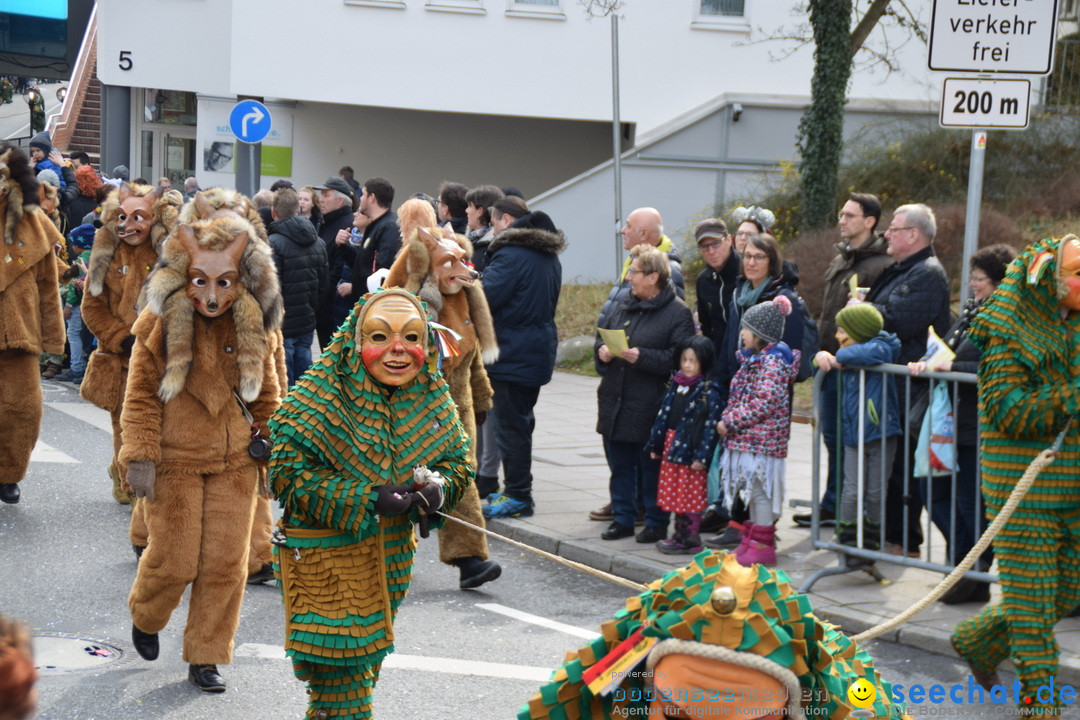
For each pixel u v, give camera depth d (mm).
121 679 5152
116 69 21219
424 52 20109
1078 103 17203
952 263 13992
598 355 7539
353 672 4047
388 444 3967
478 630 5961
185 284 4965
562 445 10930
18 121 41219
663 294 7391
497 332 7984
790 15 20609
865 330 6352
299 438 3916
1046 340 4543
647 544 7449
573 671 2451
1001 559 4668
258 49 19844
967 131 16844
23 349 8000
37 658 5375
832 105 16344
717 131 19828
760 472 6660
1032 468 4234
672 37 20484
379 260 10719
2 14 19875
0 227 7941
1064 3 17891
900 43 20469
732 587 2271
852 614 6023
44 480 8984
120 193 7445
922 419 6457
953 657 5602
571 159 22844
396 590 4148
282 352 6914
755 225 7863
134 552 7199
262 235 6348
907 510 6281
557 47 20312
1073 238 4574
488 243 8898
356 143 21922
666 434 7121
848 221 7418
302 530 3986
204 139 21344
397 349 3914
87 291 7527
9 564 6859
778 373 6633
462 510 6559
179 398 4988
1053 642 4602
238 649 5582
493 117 22438
